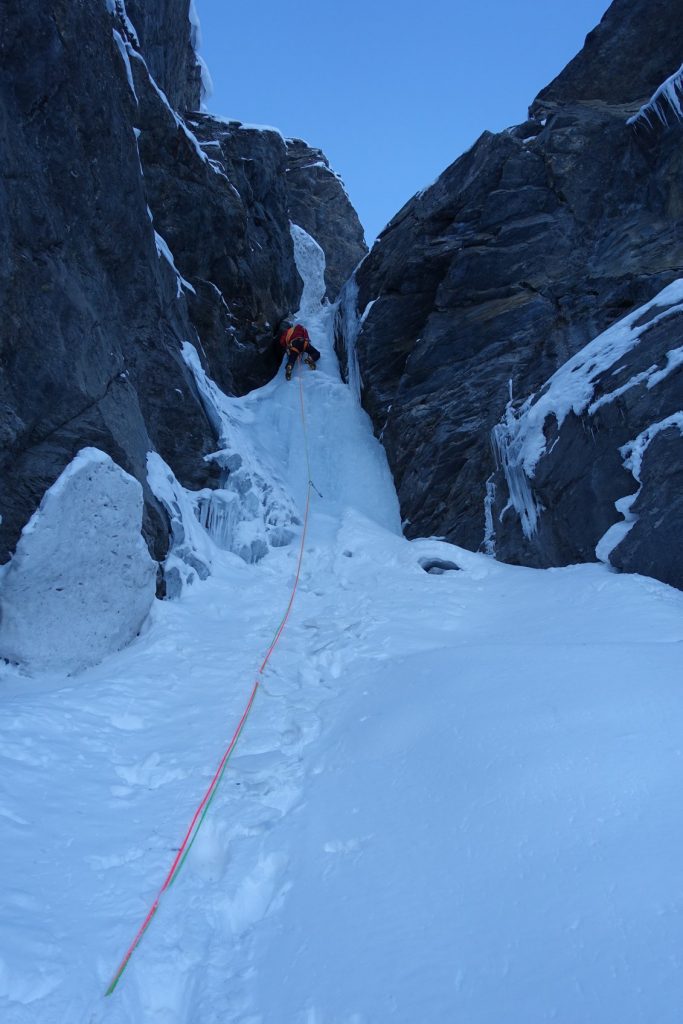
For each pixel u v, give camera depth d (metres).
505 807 2.75
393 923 2.35
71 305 6.28
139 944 2.41
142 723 4.31
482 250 10.91
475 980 2.01
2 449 5.46
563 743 3.05
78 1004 2.12
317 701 4.61
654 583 5.66
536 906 2.22
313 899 2.62
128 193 7.39
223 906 2.67
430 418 10.77
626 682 3.49
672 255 9.01
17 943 2.24
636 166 9.91
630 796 2.61
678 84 8.98
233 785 3.55
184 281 10.97
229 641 5.85
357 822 3.03
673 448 6.09
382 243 13.22
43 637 5.12
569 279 10.06
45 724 3.93
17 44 5.85
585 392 7.18
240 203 12.59
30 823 2.97
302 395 13.19
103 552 5.45
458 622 5.97
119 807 3.32
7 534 5.50
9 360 5.50
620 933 2.02
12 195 5.59
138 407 7.34
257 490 9.73
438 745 3.39
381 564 8.39
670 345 6.66
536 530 7.68
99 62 6.82
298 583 7.88
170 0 11.98
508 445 8.50
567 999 1.87
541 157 10.85
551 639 4.89
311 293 18.67
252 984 2.28
